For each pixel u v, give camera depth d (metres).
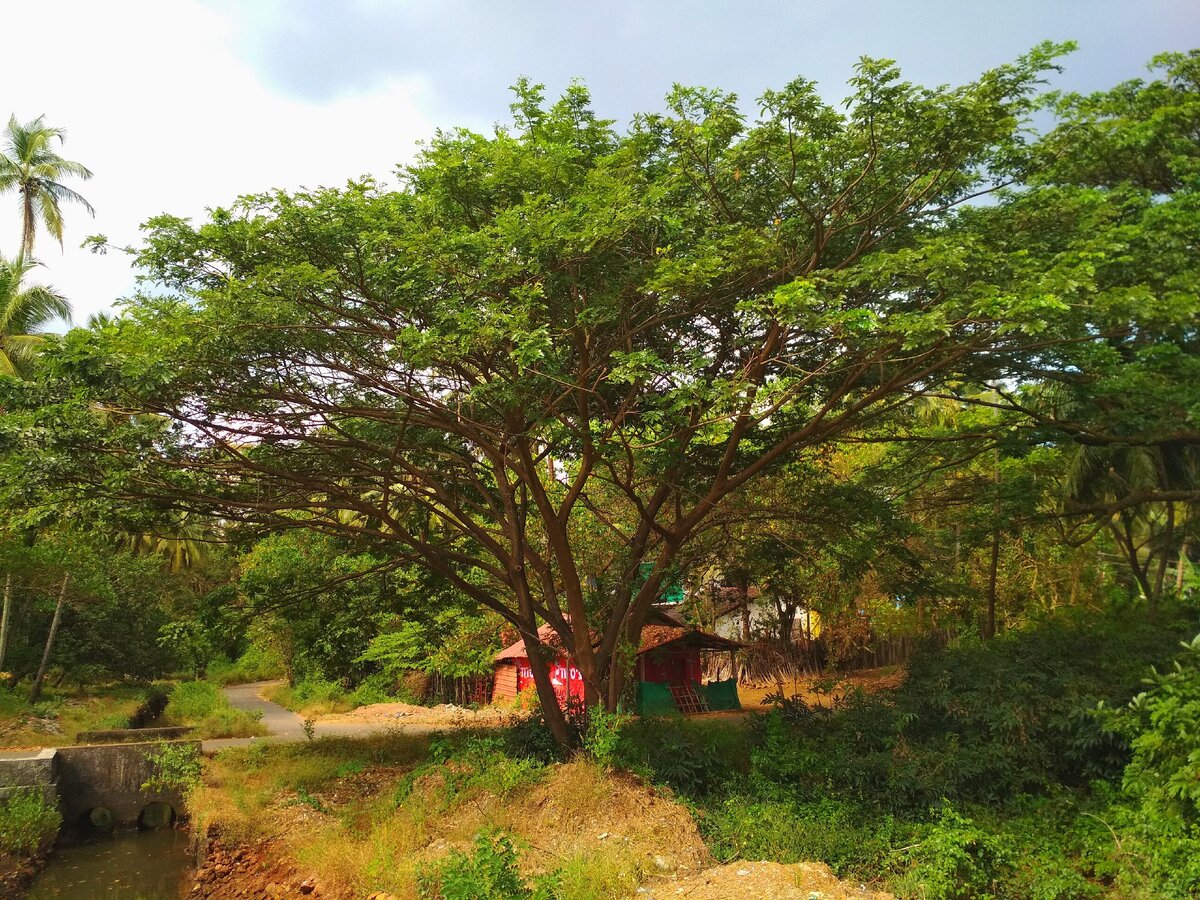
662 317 11.45
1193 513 18.16
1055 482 19.95
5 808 14.63
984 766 10.55
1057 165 11.09
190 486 12.91
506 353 11.12
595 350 11.87
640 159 11.62
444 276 10.38
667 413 11.09
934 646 29.39
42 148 28.64
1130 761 10.00
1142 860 8.16
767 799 10.58
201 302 10.87
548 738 13.38
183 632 15.95
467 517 14.55
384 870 9.09
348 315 11.35
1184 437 11.82
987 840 8.36
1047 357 12.26
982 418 17.98
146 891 12.96
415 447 14.39
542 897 7.20
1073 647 13.34
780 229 10.91
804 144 10.47
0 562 21.27
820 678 27.78
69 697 28.12
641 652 24.00
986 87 9.55
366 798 12.84
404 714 27.17
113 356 10.14
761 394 10.74
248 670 47.06
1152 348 10.80
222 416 12.21
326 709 29.09
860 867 8.80
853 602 26.86
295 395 12.00
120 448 11.29
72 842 16.20
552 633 18.83
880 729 12.28
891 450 17.88
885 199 11.09
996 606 25.30
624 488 13.13
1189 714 8.53
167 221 10.85
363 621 17.67
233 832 12.34
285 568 17.31
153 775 17.28
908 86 9.66
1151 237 10.19
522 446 12.89
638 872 8.49
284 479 13.50
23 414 10.69
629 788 10.64
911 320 8.92
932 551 22.30
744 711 23.86
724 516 15.08
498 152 10.76
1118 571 27.28
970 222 11.28
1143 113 12.41
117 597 30.81
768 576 17.81
